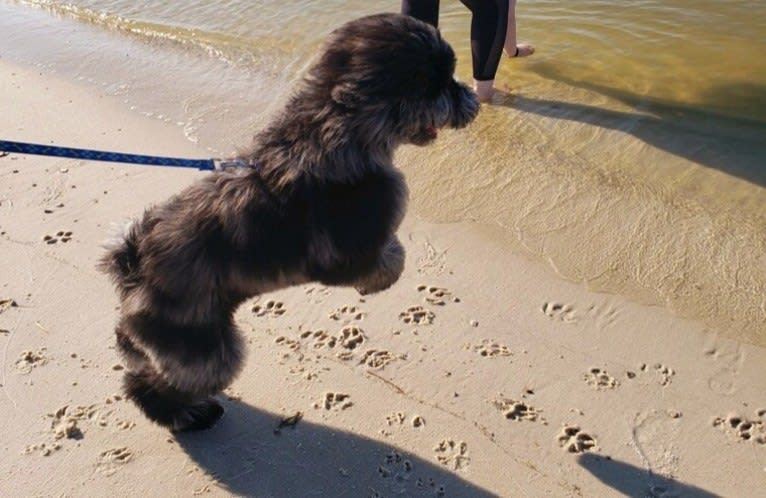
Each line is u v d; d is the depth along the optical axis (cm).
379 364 238
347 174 204
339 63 204
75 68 373
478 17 313
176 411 223
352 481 216
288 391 234
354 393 232
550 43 354
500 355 238
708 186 282
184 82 353
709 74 328
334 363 239
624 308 247
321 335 245
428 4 303
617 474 215
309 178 203
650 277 255
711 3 373
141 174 297
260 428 227
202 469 220
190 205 208
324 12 407
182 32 405
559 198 281
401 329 246
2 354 243
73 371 239
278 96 339
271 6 425
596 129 308
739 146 295
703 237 264
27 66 379
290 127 206
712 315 244
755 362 233
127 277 209
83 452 223
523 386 231
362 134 204
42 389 236
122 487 217
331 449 222
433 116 209
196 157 307
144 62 375
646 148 298
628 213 274
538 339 242
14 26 433
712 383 229
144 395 223
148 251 206
